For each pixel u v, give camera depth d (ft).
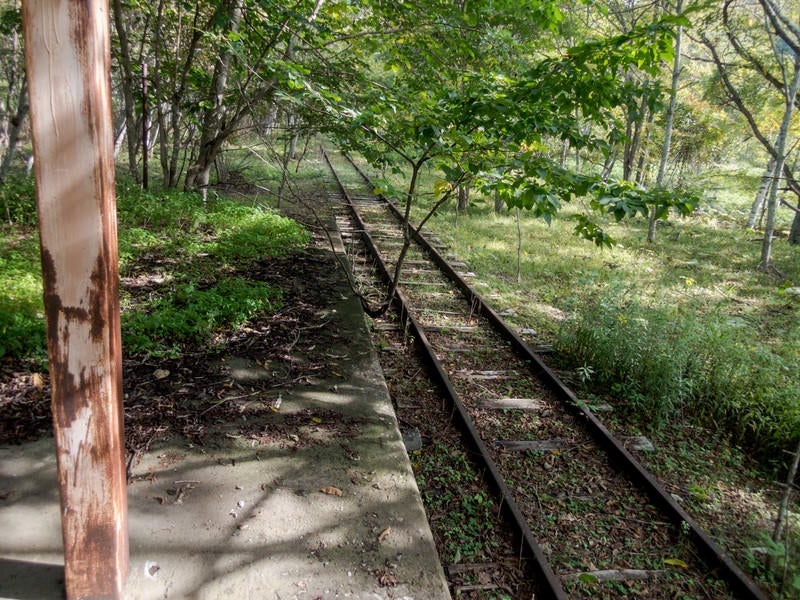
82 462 6.48
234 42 21.53
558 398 16.48
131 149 36.91
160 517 8.87
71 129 5.60
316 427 11.91
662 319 18.80
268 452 10.87
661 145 50.03
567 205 51.60
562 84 13.53
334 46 31.04
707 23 34.22
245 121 37.63
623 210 11.00
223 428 11.50
